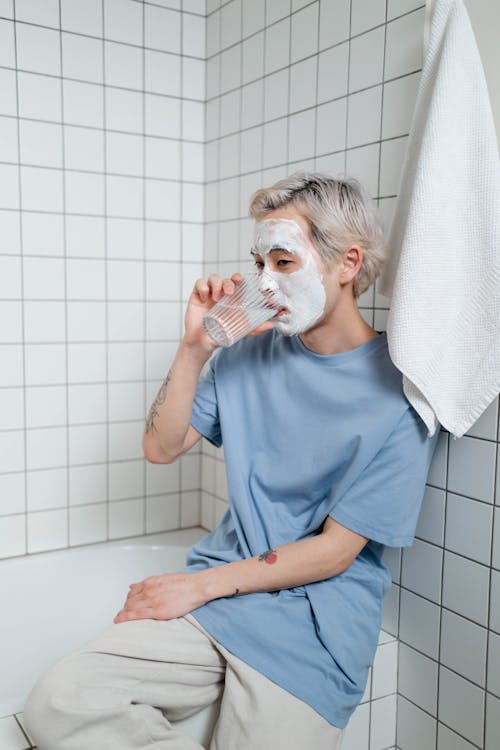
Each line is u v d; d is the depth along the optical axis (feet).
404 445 3.76
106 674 3.42
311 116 5.28
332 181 3.84
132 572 6.29
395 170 4.57
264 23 5.73
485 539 4.12
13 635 5.77
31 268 5.93
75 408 6.25
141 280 6.46
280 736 3.42
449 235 3.71
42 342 6.04
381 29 4.61
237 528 4.19
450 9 3.81
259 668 3.53
